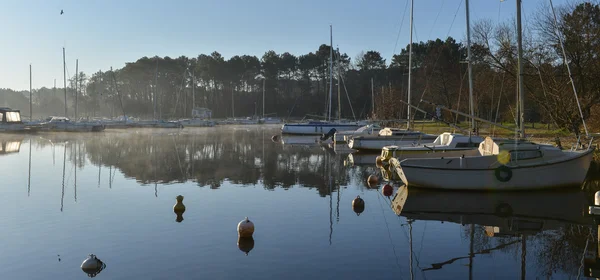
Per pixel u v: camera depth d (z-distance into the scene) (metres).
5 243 11.70
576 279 9.23
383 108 68.12
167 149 39.34
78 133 64.25
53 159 31.19
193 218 14.18
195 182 21.30
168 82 133.50
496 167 17.38
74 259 10.49
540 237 12.05
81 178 22.59
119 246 11.38
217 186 20.19
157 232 12.60
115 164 28.34
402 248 11.16
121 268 9.88
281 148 40.62
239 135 62.38
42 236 12.31
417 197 17.00
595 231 12.60
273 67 135.25
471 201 16.23
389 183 20.97
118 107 132.88
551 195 16.92
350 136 41.03
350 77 125.81
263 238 11.95
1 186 20.20
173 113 121.06
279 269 9.72
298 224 13.42
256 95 135.38
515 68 39.53
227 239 11.89
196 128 86.69
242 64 134.00
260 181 21.59
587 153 17.30
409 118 38.28
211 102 137.12
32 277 9.45
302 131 60.62
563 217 14.04
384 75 121.00
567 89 30.34
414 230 12.73
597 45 33.66
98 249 11.18
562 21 36.06
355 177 22.86
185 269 9.77
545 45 37.66
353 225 13.28
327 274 9.44
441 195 17.30
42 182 21.36
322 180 21.89
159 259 10.40
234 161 30.03
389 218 14.10
